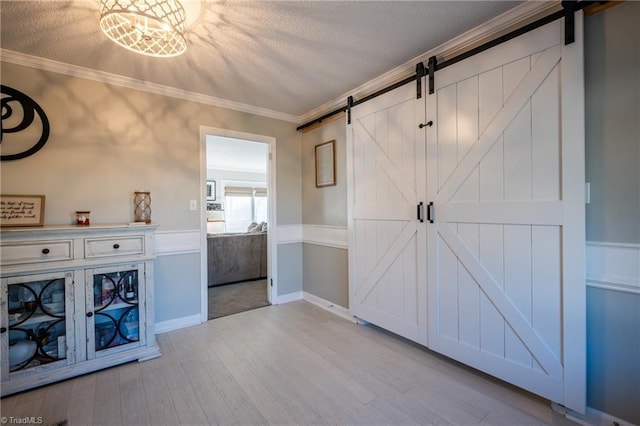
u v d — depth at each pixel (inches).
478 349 75.2
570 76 59.3
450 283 80.7
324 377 77.2
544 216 63.4
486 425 59.9
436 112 82.8
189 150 112.7
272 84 104.5
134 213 100.7
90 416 63.4
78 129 91.5
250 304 135.7
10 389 69.7
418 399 68.0
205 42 77.2
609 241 57.7
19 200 82.7
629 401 56.4
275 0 61.6
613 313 57.7
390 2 63.1
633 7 54.4
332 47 80.7
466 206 76.6
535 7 64.6
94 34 72.9
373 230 102.9
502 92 69.4
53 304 76.3
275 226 137.2
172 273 108.8
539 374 65.1
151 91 104.3
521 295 67.6
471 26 72.6
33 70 84.7
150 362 85.4
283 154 139.4
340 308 123.2
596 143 58.7
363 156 105.7
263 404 67.0
